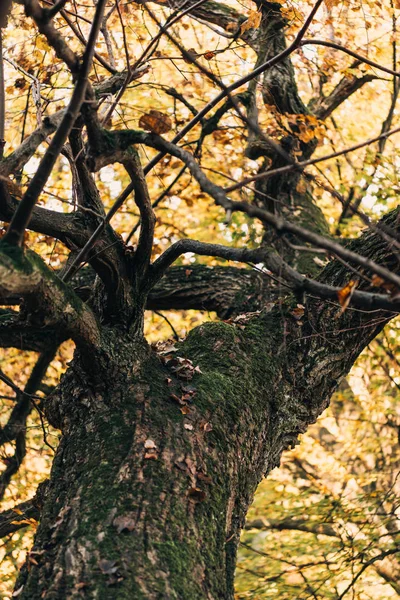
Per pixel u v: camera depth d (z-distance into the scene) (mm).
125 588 2820
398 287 2479
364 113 9656
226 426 3844
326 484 10250
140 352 4051
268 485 10250
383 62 8688
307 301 4461
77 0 6512
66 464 3562
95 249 3854
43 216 3922
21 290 3090
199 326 4605
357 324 4367
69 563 2957
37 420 8344
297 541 9477
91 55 2836
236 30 5953
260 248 3143
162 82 8336
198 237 9914
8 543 7309
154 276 4055
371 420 10195
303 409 4391
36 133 3637
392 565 9406
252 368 4273
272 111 5605
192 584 2980
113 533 3057
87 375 3846
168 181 8703
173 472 3420
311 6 6289
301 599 8273
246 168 7879
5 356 8859
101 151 3199
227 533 3555
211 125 5543
